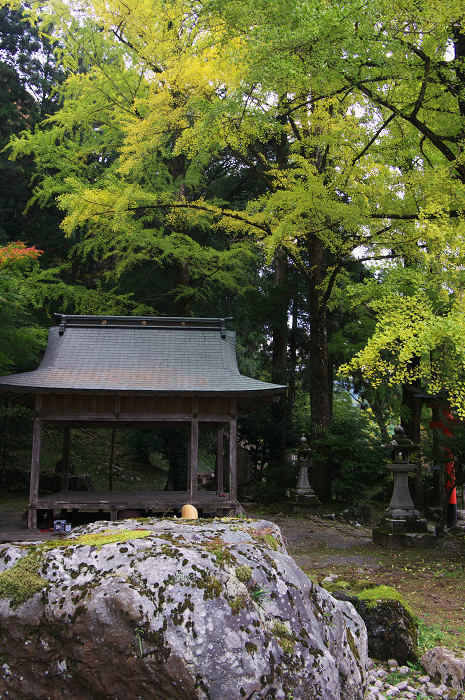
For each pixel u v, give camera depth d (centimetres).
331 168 1162
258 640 216
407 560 790
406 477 967
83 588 217
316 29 675
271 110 971
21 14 2291
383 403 2059
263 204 1230
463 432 897
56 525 849
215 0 825
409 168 1180
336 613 279
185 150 1199
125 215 1323
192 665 198
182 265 1728
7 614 219
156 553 229
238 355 2033
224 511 938
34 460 881
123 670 204
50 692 211
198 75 1133
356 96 1114
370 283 1103
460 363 692
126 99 1655
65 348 961
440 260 683
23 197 2062
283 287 1820
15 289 1134
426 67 823
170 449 1572
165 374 926
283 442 1709
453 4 693
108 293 1727
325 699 228
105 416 909
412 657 415
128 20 1352
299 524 1210
